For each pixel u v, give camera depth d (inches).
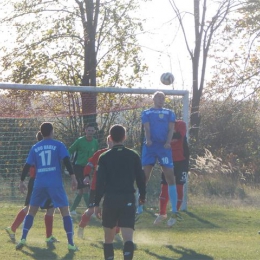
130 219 949.8
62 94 2142.0
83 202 1966.0
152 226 1612.9
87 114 2027.6
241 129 3437.5
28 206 1318.9
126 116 2059.5
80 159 1720.0
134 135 2032.5
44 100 2191.2
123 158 960.3
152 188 1983.3
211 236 1448.1
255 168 3075.8
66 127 2069.4
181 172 1678.2
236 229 1587.1
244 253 1185.4
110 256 970.7
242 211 1983.3
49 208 1272.1
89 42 2925.7
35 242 1284.4
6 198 1891.0
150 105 2059.5
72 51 3014.3
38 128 1974.7
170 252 1198.3
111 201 948.6
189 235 1462.8
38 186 1163.9
